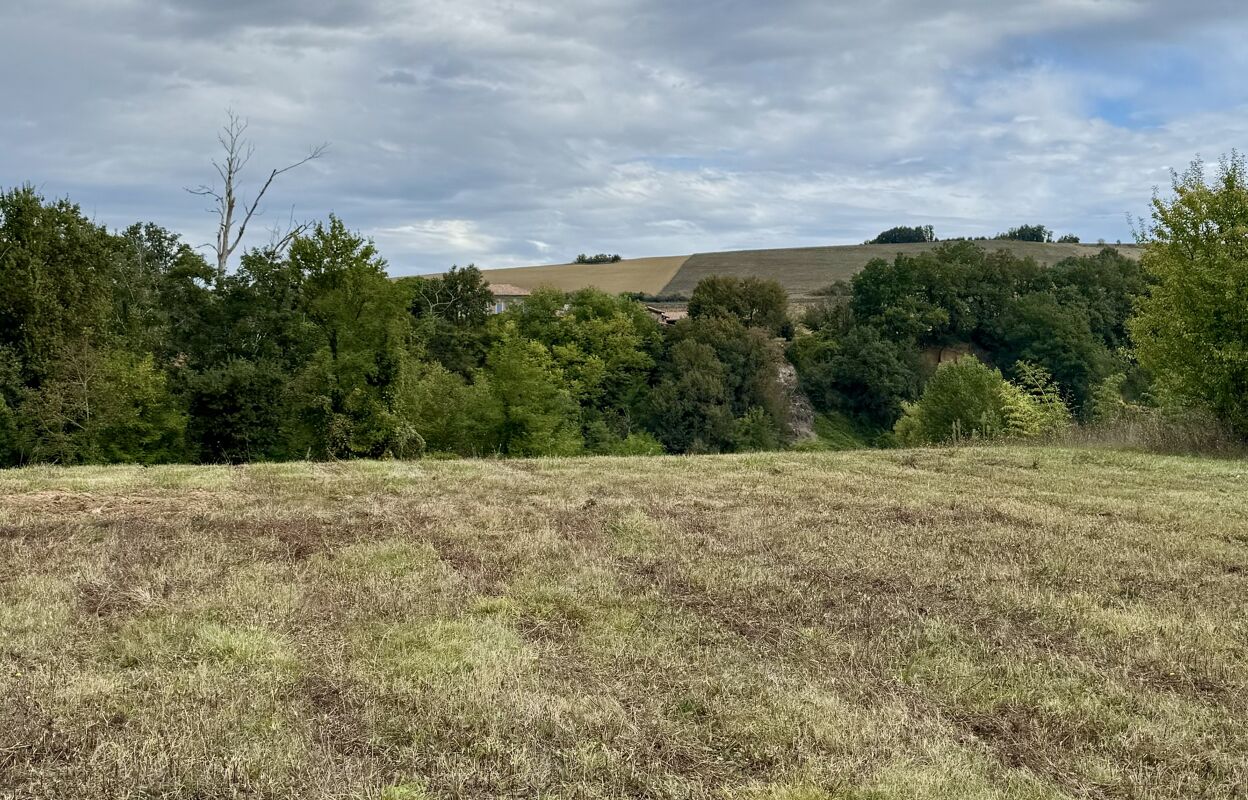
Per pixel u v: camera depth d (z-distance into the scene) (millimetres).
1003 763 4246
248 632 5648
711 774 4066
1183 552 8266
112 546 7711
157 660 5207
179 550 7680
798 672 5273
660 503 10531
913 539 8672
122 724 4398
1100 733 4539
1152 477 13055
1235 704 4879
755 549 8211
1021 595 6754
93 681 4824
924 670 5336
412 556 7723
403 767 4059
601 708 4660
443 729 4414
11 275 26719
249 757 4059
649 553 8008
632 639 5762
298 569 7262
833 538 8688
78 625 5773
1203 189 16609
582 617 6207
